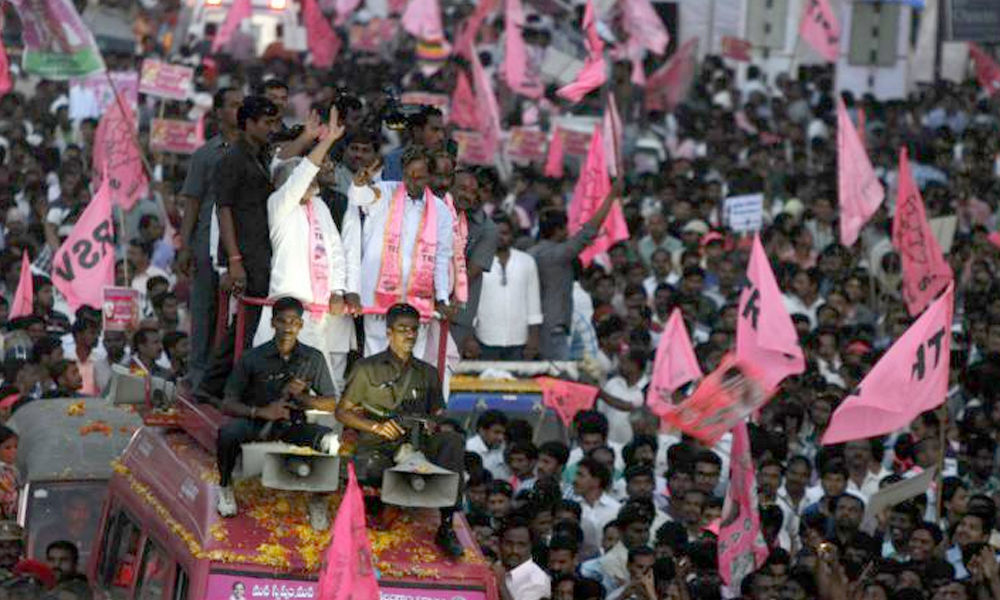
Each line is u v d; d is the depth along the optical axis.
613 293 55.91
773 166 78.94
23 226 60.50
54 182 70.56
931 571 38.06
